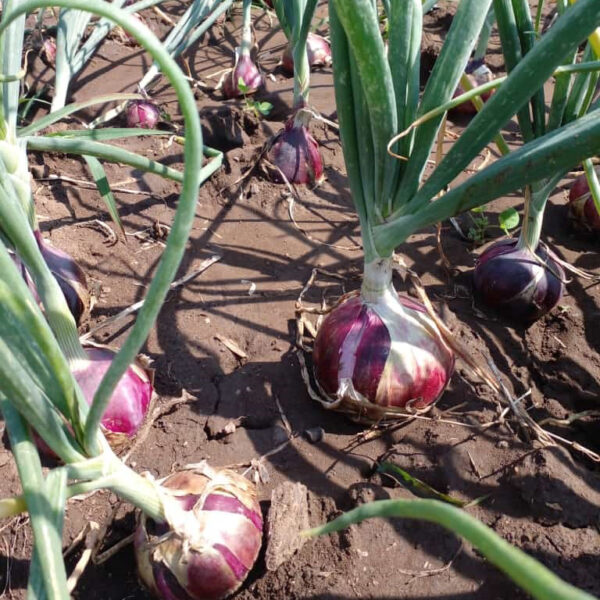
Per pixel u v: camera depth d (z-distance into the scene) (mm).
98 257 1646
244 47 2320
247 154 1968
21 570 1047
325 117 2234
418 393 1156
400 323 1150
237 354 1398
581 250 1720
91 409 774
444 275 1611
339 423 1268
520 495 1114
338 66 1013
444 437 1220
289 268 1638
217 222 1786
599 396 1331
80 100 2303
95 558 1045
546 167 880
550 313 1517
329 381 1172
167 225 1739
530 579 390
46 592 648
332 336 1166
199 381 1346
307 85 1872
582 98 1267
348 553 1038
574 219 1734
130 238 1707
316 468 1189
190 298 1537
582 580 990
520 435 1231
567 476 1119
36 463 738
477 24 976
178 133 2086
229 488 979
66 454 794
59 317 1084
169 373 1359
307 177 1908
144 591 1023
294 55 1820
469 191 947
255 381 1342
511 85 903
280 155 1891
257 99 2357
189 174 614
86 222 1727
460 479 1152
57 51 2049
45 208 1762
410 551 1043
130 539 1048
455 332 1435
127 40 2689
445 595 989
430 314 1215
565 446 1246
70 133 1373
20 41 1234
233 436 1243
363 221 1130
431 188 1045
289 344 1421
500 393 1236
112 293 1555
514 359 1413
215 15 2375
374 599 986
